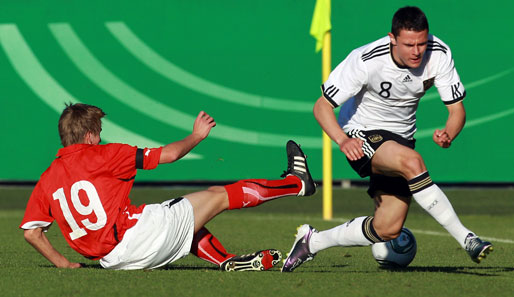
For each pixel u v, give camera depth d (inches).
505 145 1747.0
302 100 1763.0
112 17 1772.9
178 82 1772.9
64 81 1779.0
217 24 1770.4
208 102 1774.1
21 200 1796.3
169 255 683.4
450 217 668.7
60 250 978.1
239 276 675.4
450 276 697.0
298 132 1768.0
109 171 663.1
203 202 695.1
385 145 694.5
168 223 671.8
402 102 735.7
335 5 1750.7
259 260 719.1
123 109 1777.8
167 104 1774.1
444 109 1740.9
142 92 1774.1
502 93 1744.6
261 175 1770.4
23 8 1779.0
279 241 1100.5
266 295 583.8
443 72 721.0
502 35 1744.6
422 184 668.7
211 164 1775.3
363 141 711.7
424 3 1748.3
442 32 1753.2
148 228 667.4
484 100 1745.8
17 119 1782.7
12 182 1982.0
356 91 722.8
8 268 719.7
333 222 1425.9
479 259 655.1
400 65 708.0
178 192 1859.0
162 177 1777.8
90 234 666.2
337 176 1772.9
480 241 650.8
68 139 681.0
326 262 864.3
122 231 668.1
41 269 708.0
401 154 677.9
